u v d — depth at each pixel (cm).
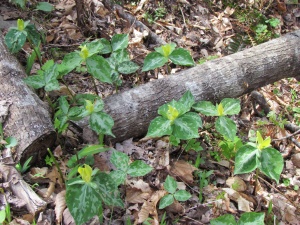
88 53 102
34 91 110
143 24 159
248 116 138
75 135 108
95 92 126
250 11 186
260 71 129
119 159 93
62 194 91
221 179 110
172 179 97
